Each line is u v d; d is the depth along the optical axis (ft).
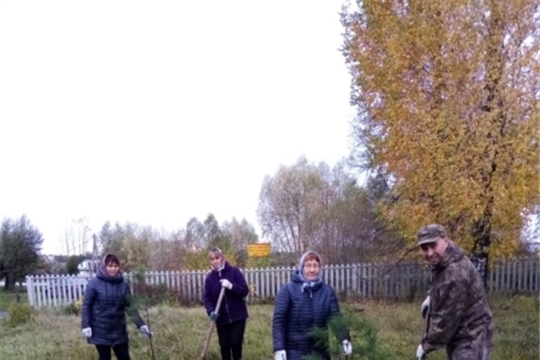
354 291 40.32
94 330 14.61
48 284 39.60
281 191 78.74
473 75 26.76
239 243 68.54
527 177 25.66
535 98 25.95
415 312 30.25
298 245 70.95
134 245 52.65
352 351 10.00
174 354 18.90
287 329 11.39
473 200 25.73
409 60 27.61
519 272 38.32
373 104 29.48
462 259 10.00
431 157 26.68
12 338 23.57
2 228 73.51
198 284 39.73
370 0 29.01
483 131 25.88
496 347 18.75
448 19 26.84
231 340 16.22
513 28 26.73
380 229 44.06
